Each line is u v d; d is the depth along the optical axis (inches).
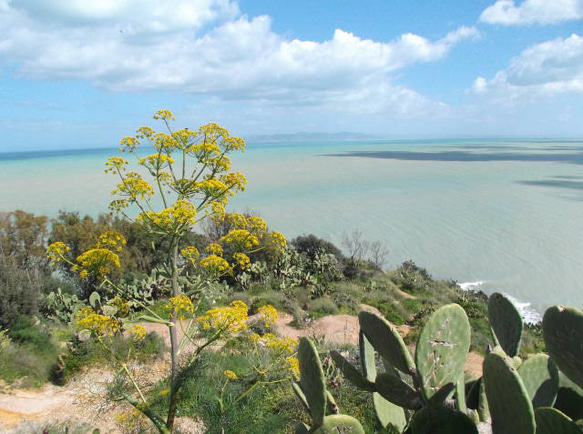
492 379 73.8
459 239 2108.8
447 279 1523.1
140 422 215.8
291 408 236.8
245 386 233.8
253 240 174.9
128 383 186.1
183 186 171.3
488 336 669.9
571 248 1905.8
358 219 2620.6
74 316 518.3
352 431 97.5
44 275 834.8
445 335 94.0
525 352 639.1
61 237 871.1
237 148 172.7
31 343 379.9
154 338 381.1
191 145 171.0
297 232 2250.2
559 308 72.4
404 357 96.7
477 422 97.8
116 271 682.8
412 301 890.7
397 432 117.9
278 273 952.3
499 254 1839.3
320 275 1047.0
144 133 162.2
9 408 286.8
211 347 274.2
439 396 91.7
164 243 858.1
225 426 184.4
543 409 73.7
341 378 261.9
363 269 1195.9
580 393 91.9
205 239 925.2
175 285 171.5
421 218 2672.2
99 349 346.0
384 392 102.9
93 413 262.4
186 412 224.5
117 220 927.0
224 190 167.8
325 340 530.0
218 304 647.8
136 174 162.7
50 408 291.3
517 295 1370.6
